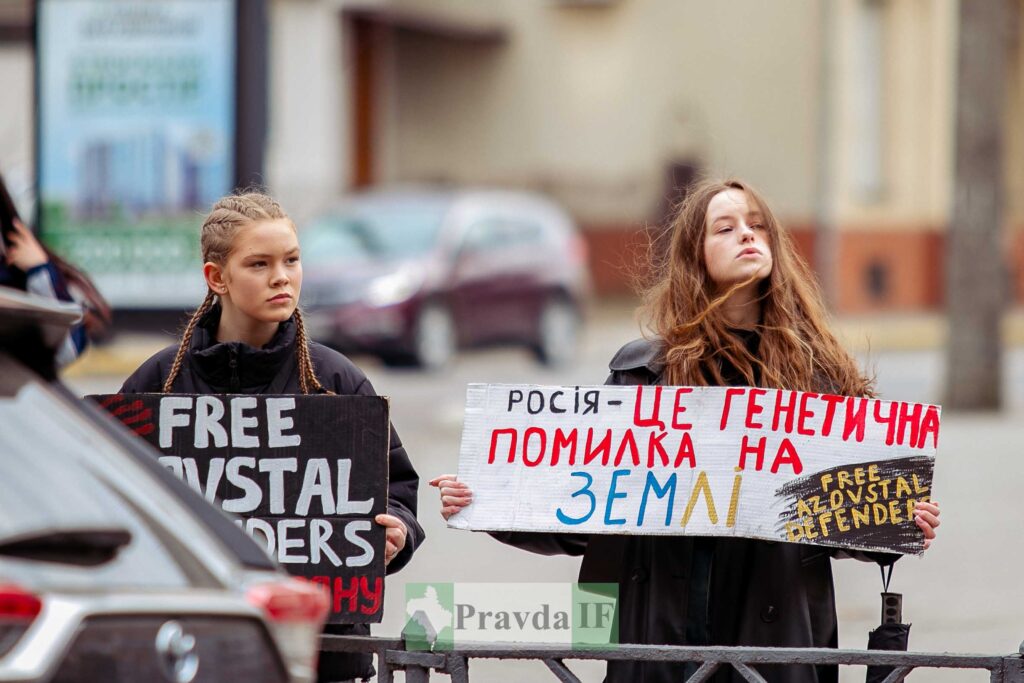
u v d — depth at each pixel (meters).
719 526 8.73
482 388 8.93
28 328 5.90
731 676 8.76
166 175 25.53
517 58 69.12
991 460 26.36
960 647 14.62
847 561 19.55
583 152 68.38
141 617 5.33
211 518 5.85
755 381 9.02
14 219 9.96
